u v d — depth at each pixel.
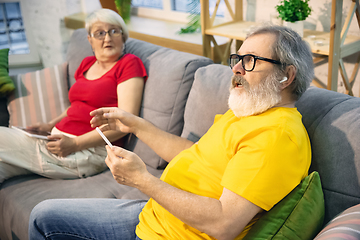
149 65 1.71
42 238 1.13
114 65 1.74
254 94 0.96
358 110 0.99
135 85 1.65
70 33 3.70
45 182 1.54
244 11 2.51
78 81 1.83
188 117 1.46
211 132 1.11
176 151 1.27
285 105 0.99
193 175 1.02
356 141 0.93
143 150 1.61
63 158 1.57
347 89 1.94
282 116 0.92
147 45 1.88
